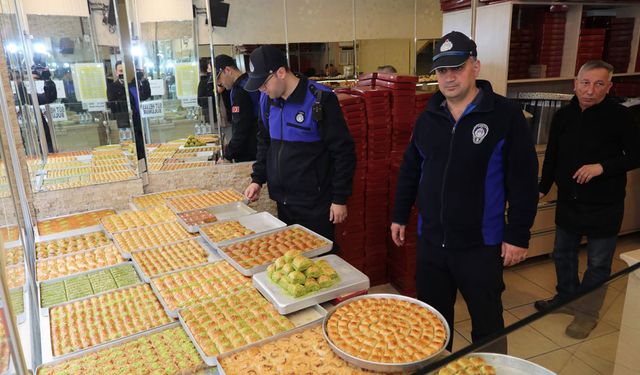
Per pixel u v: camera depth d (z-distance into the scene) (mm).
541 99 3445
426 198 1918
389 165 3123
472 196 1796
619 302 1415
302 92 2250
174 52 2701
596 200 2572
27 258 1762
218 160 2955
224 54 2873
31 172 2473
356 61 3613
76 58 2445
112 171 2676
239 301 1549
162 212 2453
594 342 1329
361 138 3014
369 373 1167
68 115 2494
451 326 2113
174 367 1230
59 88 2443
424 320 1366
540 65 3502
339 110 2283
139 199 2686
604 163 2453
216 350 1282
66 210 2582
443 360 1086
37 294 1657
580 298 1341
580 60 3588
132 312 1526
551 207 3658
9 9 2262
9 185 1559
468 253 1860
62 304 1572
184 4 2678
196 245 2057
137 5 2549
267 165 2521
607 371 1354
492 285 1858
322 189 2383
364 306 1457
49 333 1415
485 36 3455
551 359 1229
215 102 2861
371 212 3182
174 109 2773
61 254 2004
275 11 3121
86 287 1717
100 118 2570
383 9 3623
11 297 1079
